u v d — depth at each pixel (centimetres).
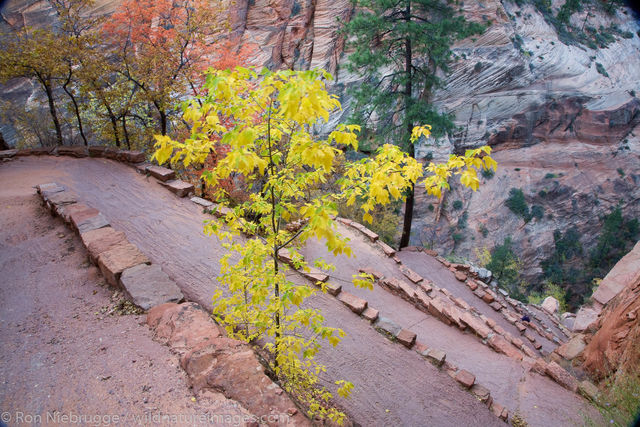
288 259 811
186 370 346
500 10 4538
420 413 525
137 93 1523
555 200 5094
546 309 1750
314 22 3734
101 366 359
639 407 448
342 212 1742
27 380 341
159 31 1448
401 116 1666
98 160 1229
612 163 5072
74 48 1359
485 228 4922
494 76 4606
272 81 225
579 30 5812
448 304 951
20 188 955
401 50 1630
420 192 4931
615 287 1015
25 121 1953
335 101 252
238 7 3584
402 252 1625
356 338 658
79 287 538
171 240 771
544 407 571
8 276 565
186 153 288
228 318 422
